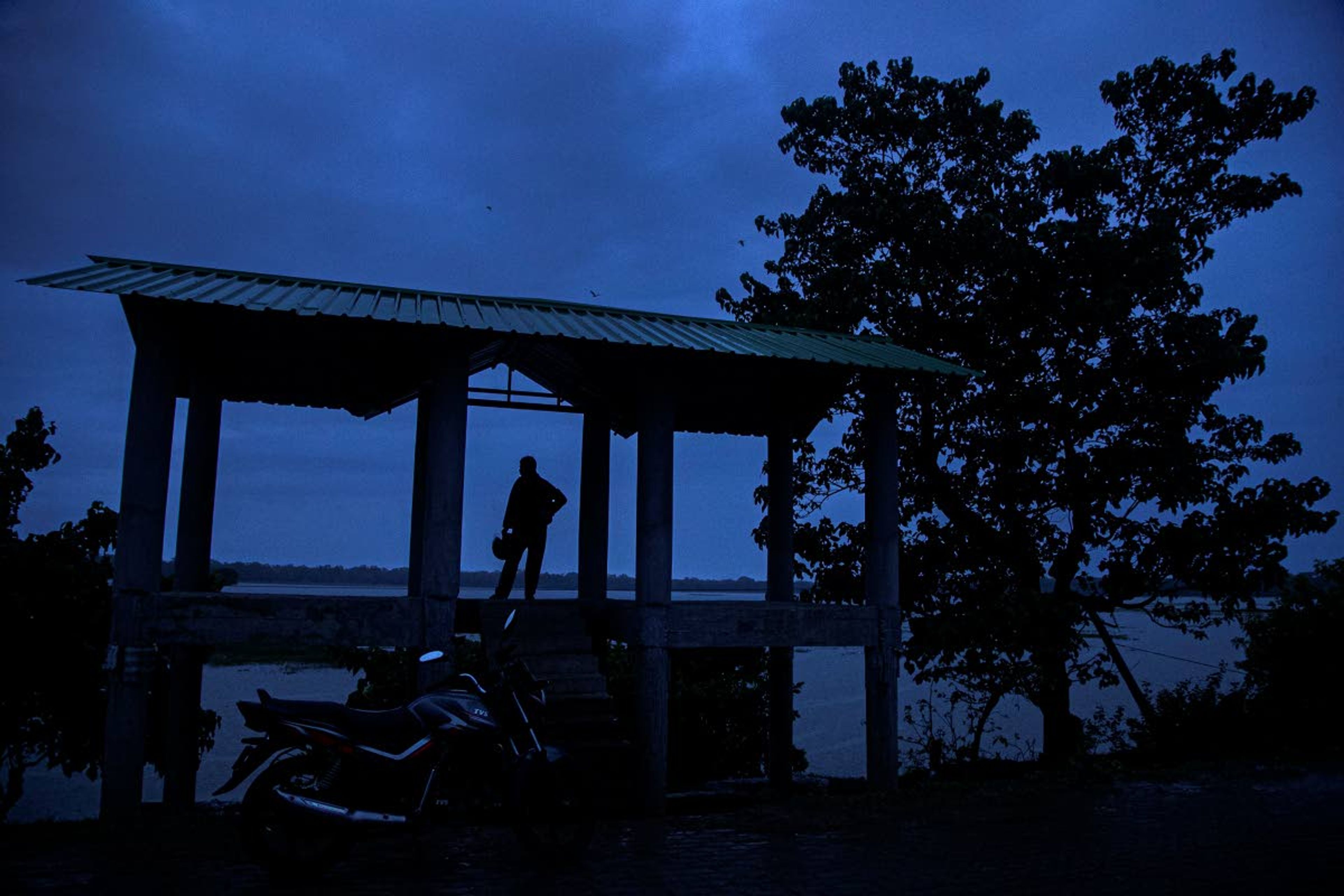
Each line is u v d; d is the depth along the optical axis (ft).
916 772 39.73
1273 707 41.34
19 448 40.96
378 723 18.02
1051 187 46.85
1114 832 23.06
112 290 22.57
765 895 17.13
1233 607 43.47
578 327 27.89
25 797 66.08
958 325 45.52
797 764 46.03
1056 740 43.42
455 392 26.61
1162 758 39.34
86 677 37.86
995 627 39.40
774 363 30.81
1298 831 23.32
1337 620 42.04
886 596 30.42
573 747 26.48
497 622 31.30
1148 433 43.70
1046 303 44.50
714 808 29.86
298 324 26.07
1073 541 45.91
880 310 46.19
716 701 43.75
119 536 23.43
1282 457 43.93
